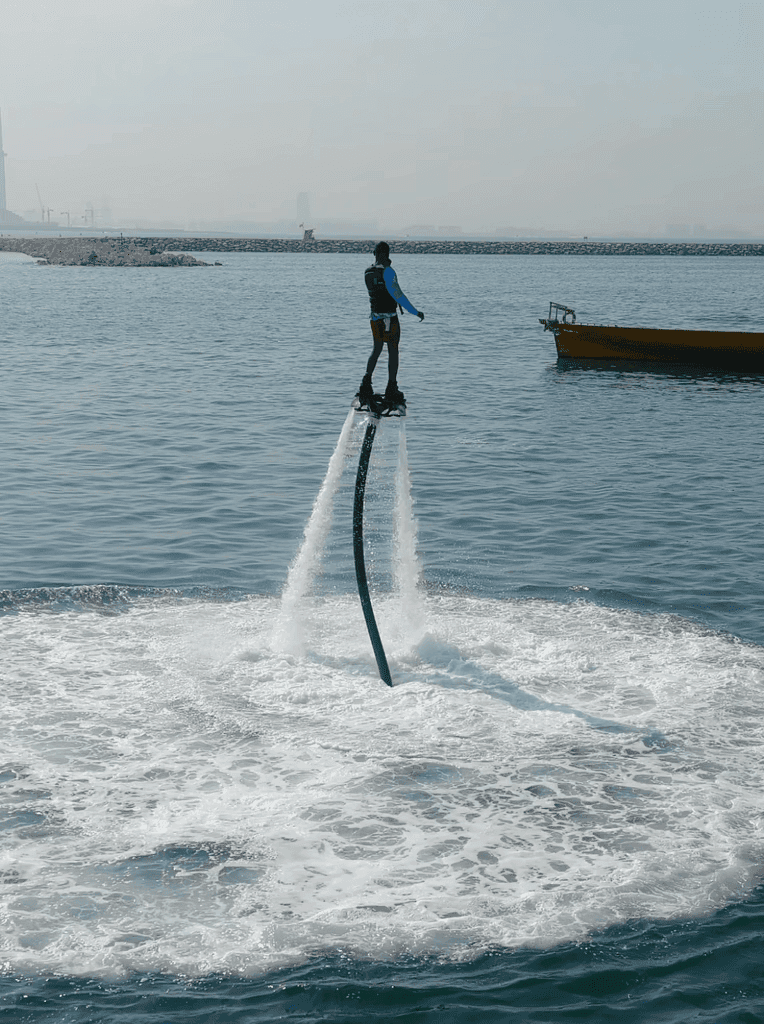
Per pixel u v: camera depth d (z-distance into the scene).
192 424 27.17
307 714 10.19
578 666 11.48
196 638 12.16
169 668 11.21
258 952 6.70
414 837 8.02
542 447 25.23
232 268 154.50
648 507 19.25
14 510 18.17
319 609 13.39
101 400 30.92
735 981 6.54
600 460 23.72
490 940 6.88
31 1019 6.08
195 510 18.52
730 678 11.15
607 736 9.77
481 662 11.60
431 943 6.83
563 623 12.92
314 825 8.15
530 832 8.12
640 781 8.93
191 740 9.54
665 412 31.20
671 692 10.78
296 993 6.36
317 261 190.50
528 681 11.08
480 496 20.03
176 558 15.59
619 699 10.62
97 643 11.90
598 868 7.65
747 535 17.31
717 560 15.80
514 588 14.38
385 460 23.34
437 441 25.78
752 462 23.72
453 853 7.82
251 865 7.59
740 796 8.70
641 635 12.51
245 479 21.11
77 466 21.84
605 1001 6.36
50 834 7.91
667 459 23.95
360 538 11.49
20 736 9.51
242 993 6.35
